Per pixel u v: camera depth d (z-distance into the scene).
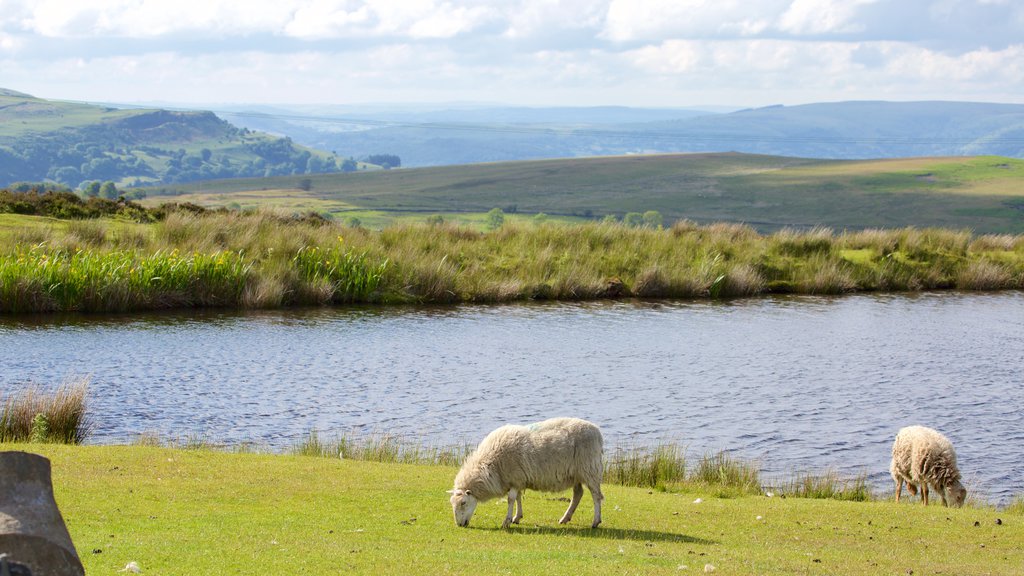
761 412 21.77
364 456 16.66
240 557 8.52
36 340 26.95
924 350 29.59
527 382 24.36
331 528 10.15
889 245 46.62
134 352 26.06
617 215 176.62
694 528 11.27
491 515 11.54
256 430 19.03
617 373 25.67
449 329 31.67
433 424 20.08
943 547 10.84
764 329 32.97
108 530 9.42
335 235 40.97
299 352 27.19
